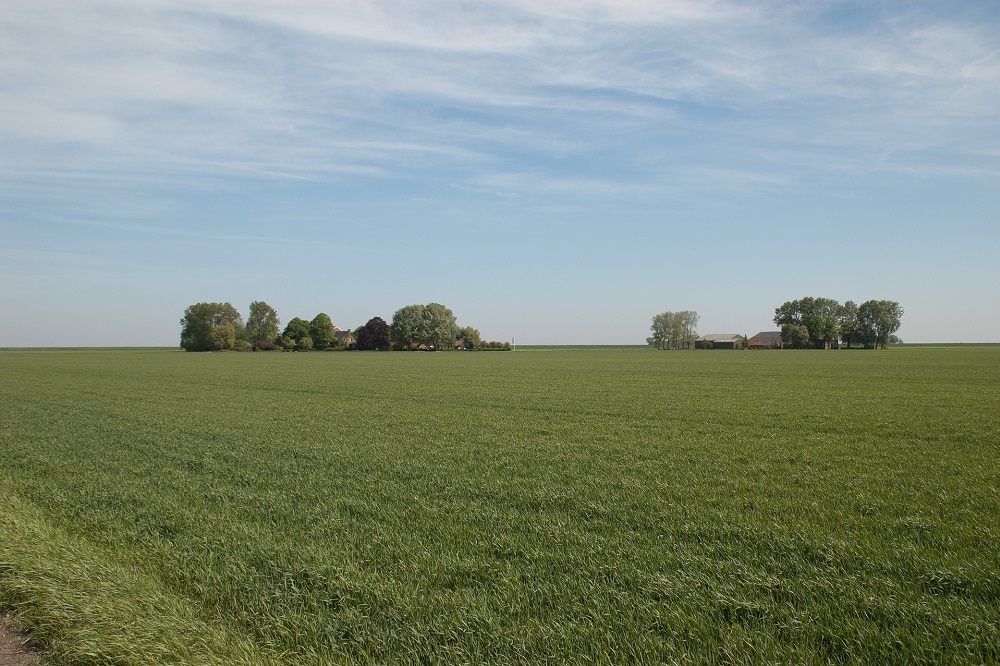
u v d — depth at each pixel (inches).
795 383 1686.8
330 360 3747.5
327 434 807.1
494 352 6023.6
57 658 236.1
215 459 631.2
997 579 284.5
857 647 227.1
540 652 227.5
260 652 229.1
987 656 217.0
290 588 288.2
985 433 770.8
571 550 334.6
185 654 225.6
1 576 307.0
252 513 421.7
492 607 263.7
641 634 237.0
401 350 6963.6
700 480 517.0
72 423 919.7
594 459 623.2
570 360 3656.5
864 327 7372.1
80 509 435.5
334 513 417.4
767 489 480.4
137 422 932.6
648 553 327.6
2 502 444.8
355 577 296.0
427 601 270.1
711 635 237.6
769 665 214.8
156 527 391.9
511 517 403.2
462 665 219.8
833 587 278.2
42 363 3216.0
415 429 855.7
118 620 250.1
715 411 1051.3
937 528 369.1
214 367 2812.5
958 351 5300.2
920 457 618.5
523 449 685.3
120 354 5054.1
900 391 1397.6
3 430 845.8
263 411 1088.8
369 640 238.5
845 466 577.3
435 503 443.8
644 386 1641.2
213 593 285.3
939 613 249.4
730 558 317.4
